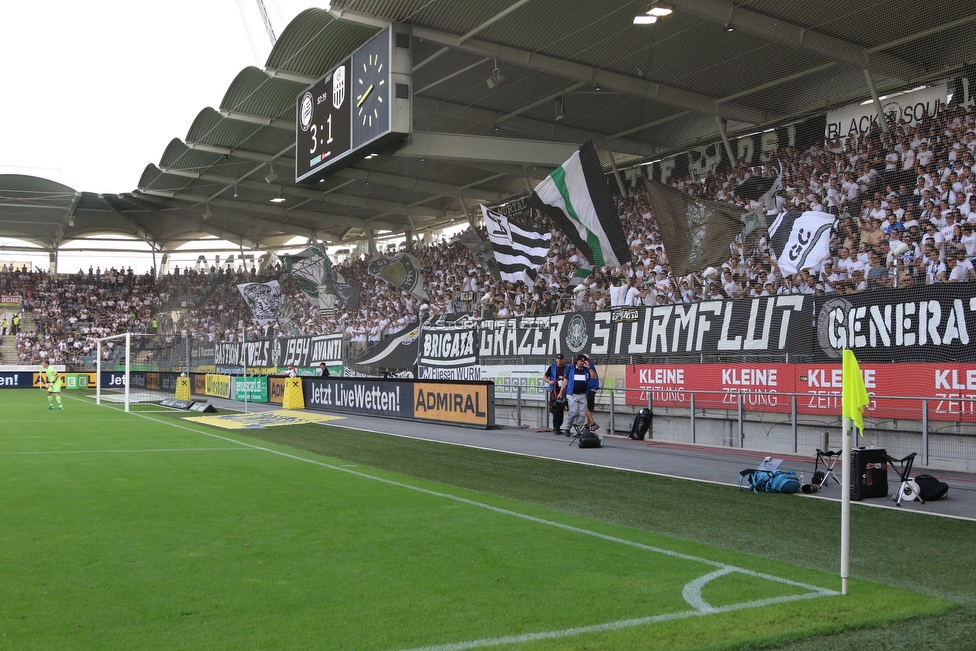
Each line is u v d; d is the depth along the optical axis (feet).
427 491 31.01
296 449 45.78
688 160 79.97
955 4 52.54
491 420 58.75
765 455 43.78
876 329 42.75
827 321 45.39
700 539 22.94
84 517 25.12
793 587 17.90
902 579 18.71
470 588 17.65
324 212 131.34
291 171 106.11
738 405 47.32
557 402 55.06
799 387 46.11
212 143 95.30
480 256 98.27
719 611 16.14
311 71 76.13
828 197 62.23
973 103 55.98
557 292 81.97
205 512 26.16
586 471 37.04
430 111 78.69
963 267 48.96
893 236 54.65
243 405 88.74
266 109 84.89
